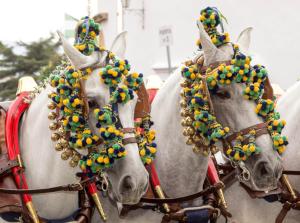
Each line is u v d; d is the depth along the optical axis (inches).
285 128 209.8
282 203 204.2
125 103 158.7
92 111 159.6
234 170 205.8
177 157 186.7
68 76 159.0
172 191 189.3
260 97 173.6
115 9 555.5
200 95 173.0
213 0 477.1
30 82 185.6
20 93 182.7
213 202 189.5
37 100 177.6
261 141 168.9
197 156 184.5
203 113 171.5
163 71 494.9
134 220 185.8
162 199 182.5
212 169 193.9
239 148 169.9
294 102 211.3
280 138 170.2
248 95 168.6
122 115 158.1
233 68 166.9
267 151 168.2
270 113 172.6
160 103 191.2
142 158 166.4
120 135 156.6
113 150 154.7
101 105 157.4
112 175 160.1
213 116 172.4
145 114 172.2
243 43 183.6
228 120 171.5
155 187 185.0
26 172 174.7
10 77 901.8
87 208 176.4
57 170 172.2
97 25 169.5
